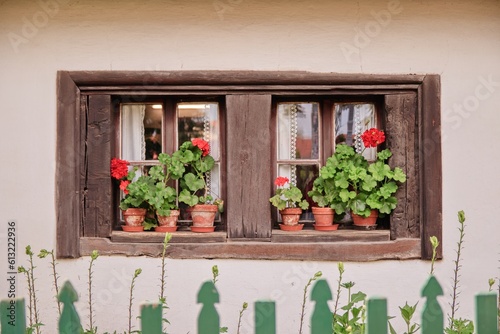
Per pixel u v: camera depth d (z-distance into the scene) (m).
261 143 4.07
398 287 4.02
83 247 4.06
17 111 4.10
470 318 4.00
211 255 4.04
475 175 4.05
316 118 4.29
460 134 4.06
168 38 4.09
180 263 4.05
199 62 4.09
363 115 4.27
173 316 4.04
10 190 4.09
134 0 4.09
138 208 4.14
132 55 4.10
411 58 4.07
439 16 4.07
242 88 4.08
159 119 4.31
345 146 4.12
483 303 2.28
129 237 4.07
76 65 4.10
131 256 4.05
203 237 4.05
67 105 4.07
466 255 4.03
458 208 4.04
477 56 4.07
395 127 4.07
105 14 4.10
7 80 4.10
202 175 4.21
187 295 4.04
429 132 4.04
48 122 4.09
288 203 4.18
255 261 4.04
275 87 4.08
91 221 4.09
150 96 4.21
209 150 4.26
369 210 4.07
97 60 4.10
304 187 4.29
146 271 4.05
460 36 4.07
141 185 4.04
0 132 4.09
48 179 4.08
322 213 4.09
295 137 4.28
